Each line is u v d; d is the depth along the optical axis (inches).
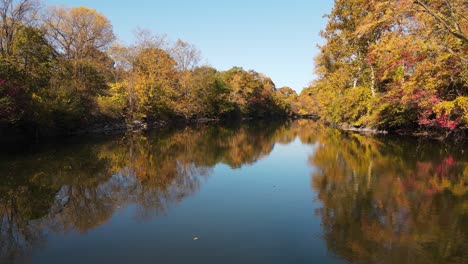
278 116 3796.8
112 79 1953.7
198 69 2421.3
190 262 248.2
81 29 1572.3
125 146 916.0
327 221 334.3
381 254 257.4
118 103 1491.1
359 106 1373.0
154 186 492.1
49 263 249.0
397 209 363.3
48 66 1098.7
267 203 402.9
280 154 826.8
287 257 255.8
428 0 685.9
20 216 358.0
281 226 324.2
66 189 468.8
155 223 335.3
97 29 1633.9
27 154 719.1
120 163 668.7
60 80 1094.4
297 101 4121.6
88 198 427.2
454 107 765.3
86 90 1205.1
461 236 288.0
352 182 494.0
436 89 817.5
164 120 1904.5
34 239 295.9
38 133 970.1
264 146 989.2
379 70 1095.0
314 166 649.0
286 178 542.9
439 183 473.4
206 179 539.5
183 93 2225.6
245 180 531.2
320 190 456.8
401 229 307.4
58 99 989.2
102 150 823.1
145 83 1651.1
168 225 329.1
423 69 776.9
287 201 410.0
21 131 905.5
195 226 325.7
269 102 3462.1
